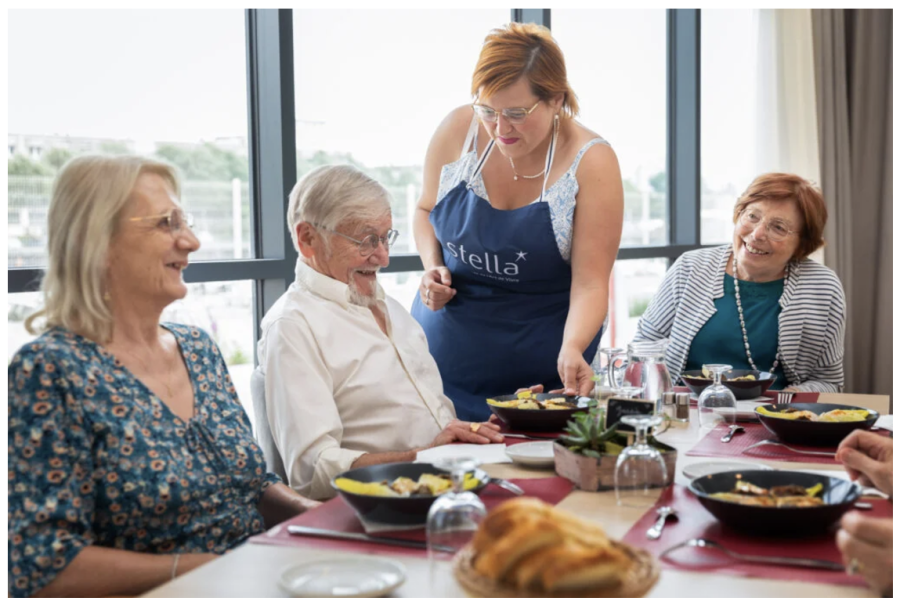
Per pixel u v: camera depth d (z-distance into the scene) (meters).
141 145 2.83
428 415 2.07
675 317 2.89
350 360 1.98
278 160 3.09
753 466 1.57
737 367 2.79
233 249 3.11
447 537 1.02
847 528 1.00
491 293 2.61
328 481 1.77
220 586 1.05
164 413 1.50
